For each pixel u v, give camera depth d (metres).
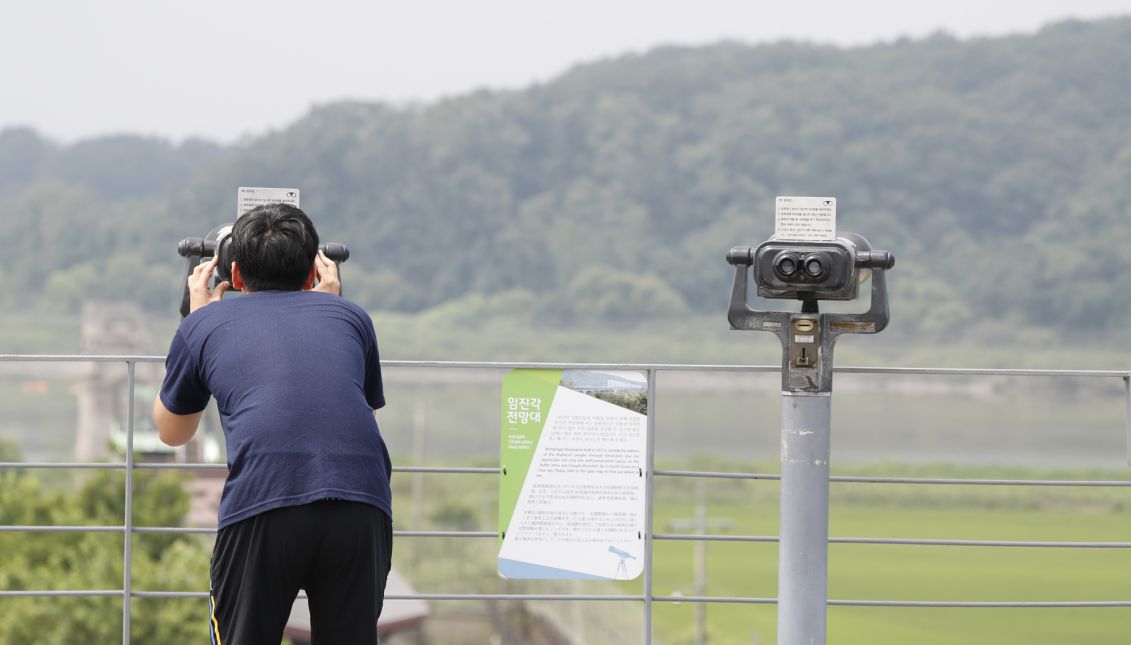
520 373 7.67
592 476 7.68
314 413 5.34
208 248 6.86
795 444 6.54
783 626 6.59
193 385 5.68
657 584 109.75
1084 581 114.00
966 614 100.38
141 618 43.81
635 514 7.68
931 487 156.38
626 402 7.67
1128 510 146.62
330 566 5.27
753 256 6.50
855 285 6.55
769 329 6.54
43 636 42.56
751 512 149.75
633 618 74.56
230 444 5.37
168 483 50.41
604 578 7.68
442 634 74.38
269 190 6.84
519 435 7.67
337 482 5.22
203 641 43.91
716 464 175.25
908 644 87.88
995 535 134.62
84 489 50.34
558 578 7.66
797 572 6.54
